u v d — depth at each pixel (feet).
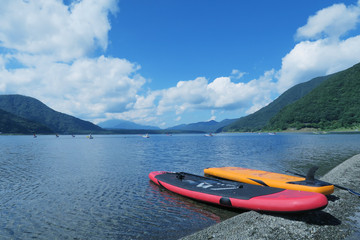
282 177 44.80
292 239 23.66
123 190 46.03
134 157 108.58
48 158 104.53
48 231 28.02
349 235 24.29
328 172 61.41
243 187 37.55
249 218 29.30
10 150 154.71
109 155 118.42
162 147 185.78
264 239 23.71
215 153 125.70
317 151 123.24
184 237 25.03
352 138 264.31
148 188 47.55
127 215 33.01
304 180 39.01
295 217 29.32
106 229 28.45
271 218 29.12
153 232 27.61
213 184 41.63
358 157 82.99
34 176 60.64
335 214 30.19
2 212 34.30
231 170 54.60
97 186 49.37
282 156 103.71
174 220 31.17
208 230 26.37
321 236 24.18
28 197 41.63
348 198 36.68
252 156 107.14
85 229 28.50
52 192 44.80
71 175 61.82
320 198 28.89
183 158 102.78
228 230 26.12
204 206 36.63
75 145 223.71
